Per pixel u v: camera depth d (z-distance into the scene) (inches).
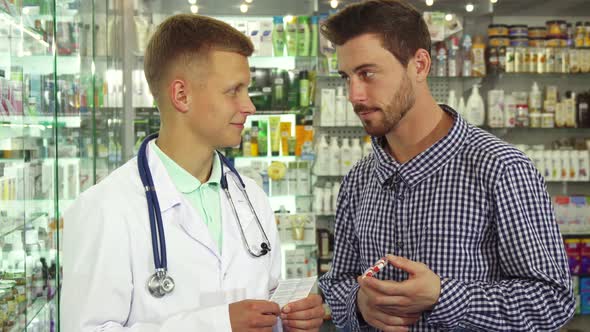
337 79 199.6
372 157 74.5
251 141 191.6
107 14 123.5
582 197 205.0
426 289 59.9
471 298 61.4
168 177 61.2
